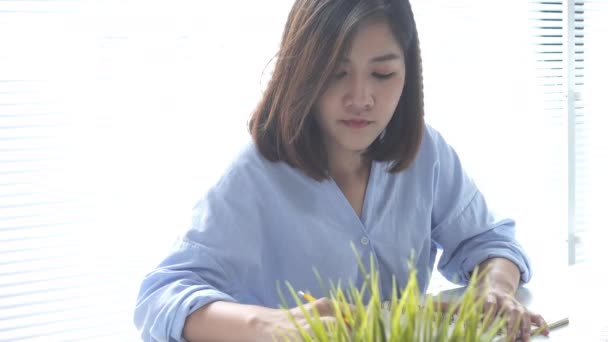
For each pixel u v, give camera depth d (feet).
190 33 6.00
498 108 7.45
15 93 5.44
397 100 3.57
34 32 5.50
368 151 3.99
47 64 5.55
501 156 7.50
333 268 3.86
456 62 7.18
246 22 6.15
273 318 2.94
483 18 7.29
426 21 7.00
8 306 5.57
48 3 5.53
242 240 3.69
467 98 7.27
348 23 3.32
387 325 2.04
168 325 3.20
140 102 5.89
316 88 3.44
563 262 7.94
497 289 3.63
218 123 6.15
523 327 3.17
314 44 3.39
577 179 7.97
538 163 7.75
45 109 5.56
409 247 4.12
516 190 7.63
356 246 3.92
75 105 5.66
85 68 5.68
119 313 5.95
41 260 5.66
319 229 3.83
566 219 7.94
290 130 3.65
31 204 5.55
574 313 3.49
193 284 3.43
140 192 5.95
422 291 4.22
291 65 3.54
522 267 4.05
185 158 6.08
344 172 3.98
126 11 5.78
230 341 3.00
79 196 5.74
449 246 4.37
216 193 3.75
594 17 7.95
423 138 4.24
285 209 3.80
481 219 4.34
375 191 3.99
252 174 3.81
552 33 7.70
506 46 7.47
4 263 5.52
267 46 6.21
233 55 6.14
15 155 5.50
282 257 3.85
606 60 7.98
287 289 3.85
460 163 4.41
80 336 5.85
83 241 5.79
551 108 7.78
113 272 5.91
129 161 5.90
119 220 5.90
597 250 8.06
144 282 3.51
